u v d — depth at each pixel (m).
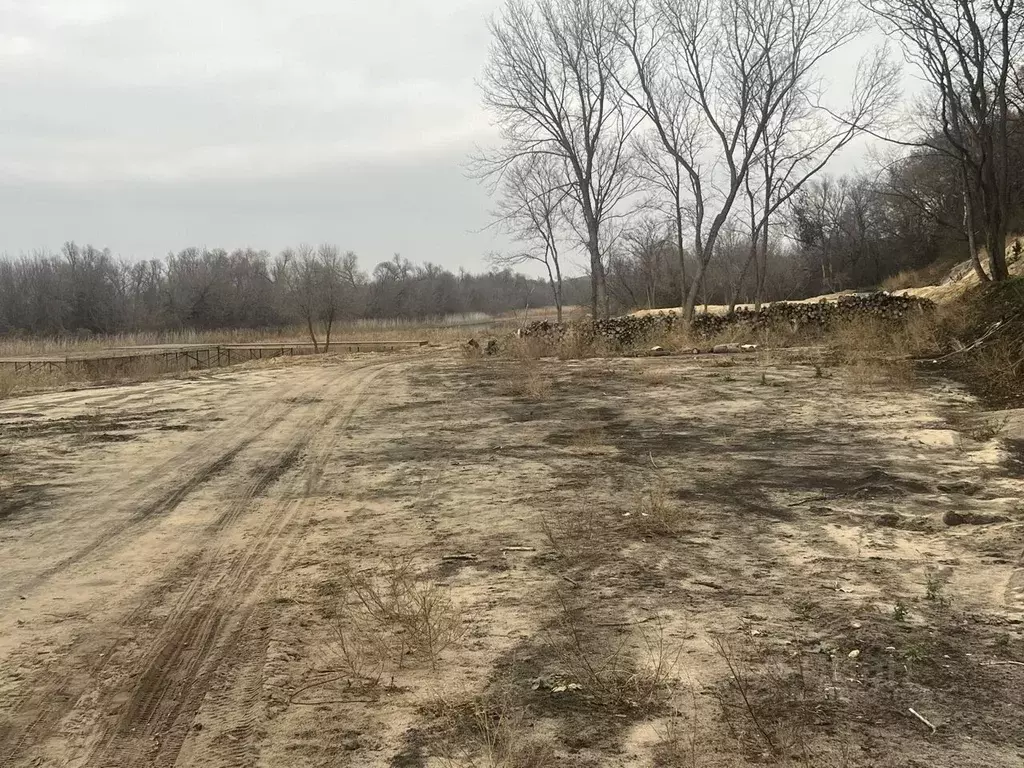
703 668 3.66
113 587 5.07
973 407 10.64
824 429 9.73
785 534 5.72
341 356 30.78
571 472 7.95
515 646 3.97
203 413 13.02
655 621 4.22
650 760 2.92
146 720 3.41
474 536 5.91
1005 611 4.22
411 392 15.60
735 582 4.78
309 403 14.23
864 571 4.91
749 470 7.74
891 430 9.41
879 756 2.90
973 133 20.12
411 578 5.03
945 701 3.30
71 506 7.16
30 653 4.11
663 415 11.44
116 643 4.21
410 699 3.48
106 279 84.44
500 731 3.16
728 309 36.97
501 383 16.62
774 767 2.84
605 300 34.22
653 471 7.85
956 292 24.31
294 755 3.08
